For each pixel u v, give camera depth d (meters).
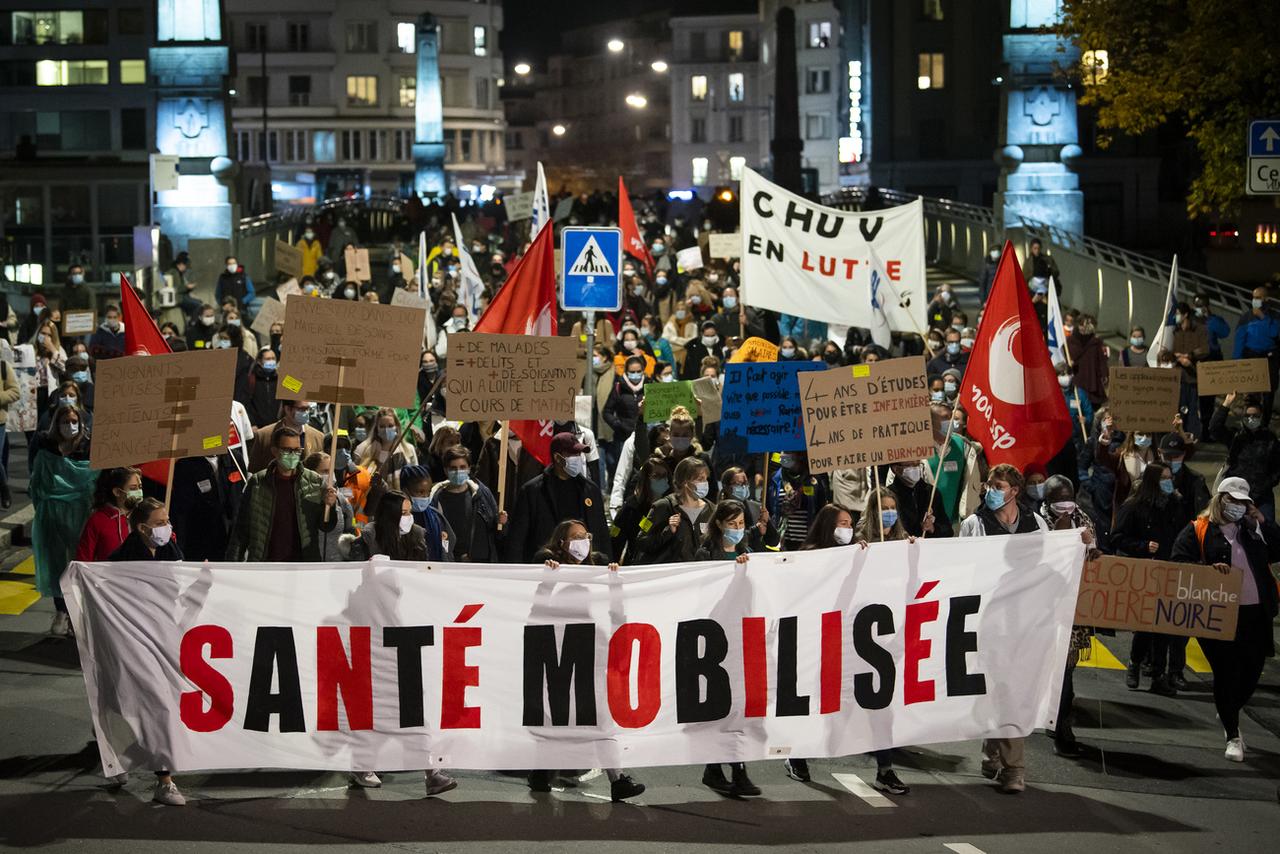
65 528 12.98
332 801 9.33
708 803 9.48
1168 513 12.28
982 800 9.68
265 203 69.50
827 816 9.25
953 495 13.55
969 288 39.22
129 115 83.50
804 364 11.30
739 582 9.52
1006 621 9.86
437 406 17.14
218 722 9.07
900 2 77.88
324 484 10.53
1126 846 8.85
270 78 115.75
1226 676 10.75
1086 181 69.25
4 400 18.03
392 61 116.81
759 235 16.52
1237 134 25.94
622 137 143.38
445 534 10.25
